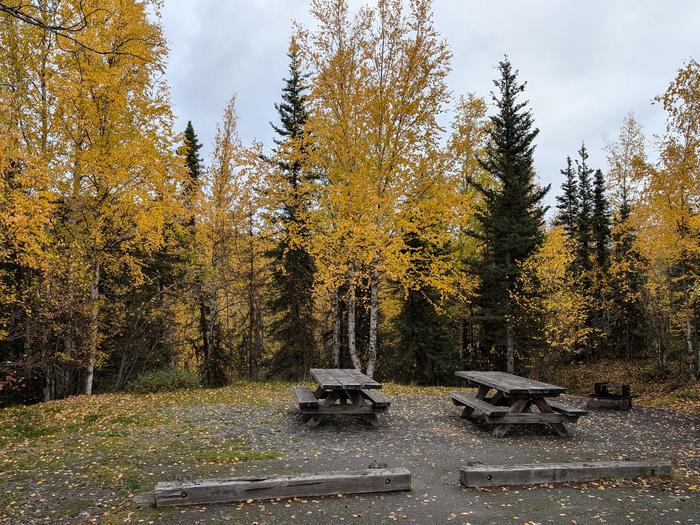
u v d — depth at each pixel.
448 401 10.69
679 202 12.92
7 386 11.29
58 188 10.57
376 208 11.23
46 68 10.32
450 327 20.31
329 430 7.65
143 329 16.28
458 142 11.59
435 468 5.54
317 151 12.24
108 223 11.23
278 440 6.94
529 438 7.23
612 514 3.98
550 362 17.80
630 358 24.02
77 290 10.73
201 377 15.57
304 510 4.07
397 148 11.77
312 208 13.81
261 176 14.95
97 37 10.46
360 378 8.23
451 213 11.38
